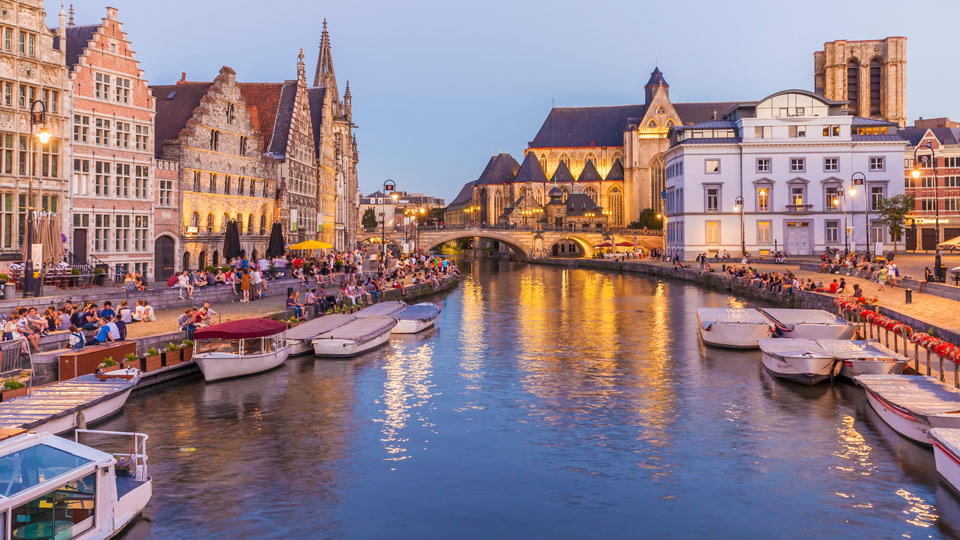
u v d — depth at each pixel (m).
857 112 150.00
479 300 75.69
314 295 53.38
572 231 170.12
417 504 20.64
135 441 19.81
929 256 90.31
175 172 61.88
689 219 107.94
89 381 28.19
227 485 21.89
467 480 22.45
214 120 67.56
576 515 19.92
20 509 15.77
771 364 36.06
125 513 18.50
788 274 64.38
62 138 49.16
